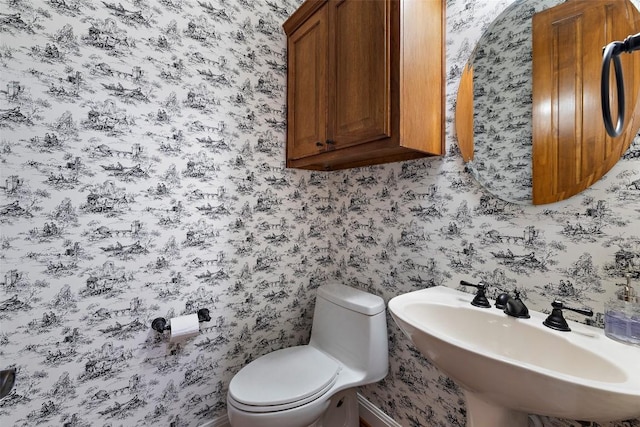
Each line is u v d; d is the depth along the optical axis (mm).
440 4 1078
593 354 625
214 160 1293
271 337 1500
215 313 1310
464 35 1038
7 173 881
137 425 1114
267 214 1477
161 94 1146
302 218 1614
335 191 1677
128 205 1086
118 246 1069
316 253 1673
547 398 548
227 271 1344
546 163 836
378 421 1380
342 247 1624
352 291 1400
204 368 1279
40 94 921
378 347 1200
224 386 1340
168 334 1172
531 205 871
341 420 1305
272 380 1095
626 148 696
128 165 1082
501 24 937
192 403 1248
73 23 967
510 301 815
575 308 779
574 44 780
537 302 857
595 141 744
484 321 847
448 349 662
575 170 779
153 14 1123
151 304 1142
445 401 1102
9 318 892
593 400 494
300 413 989
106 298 1049
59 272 965
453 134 1073
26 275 914
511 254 918
